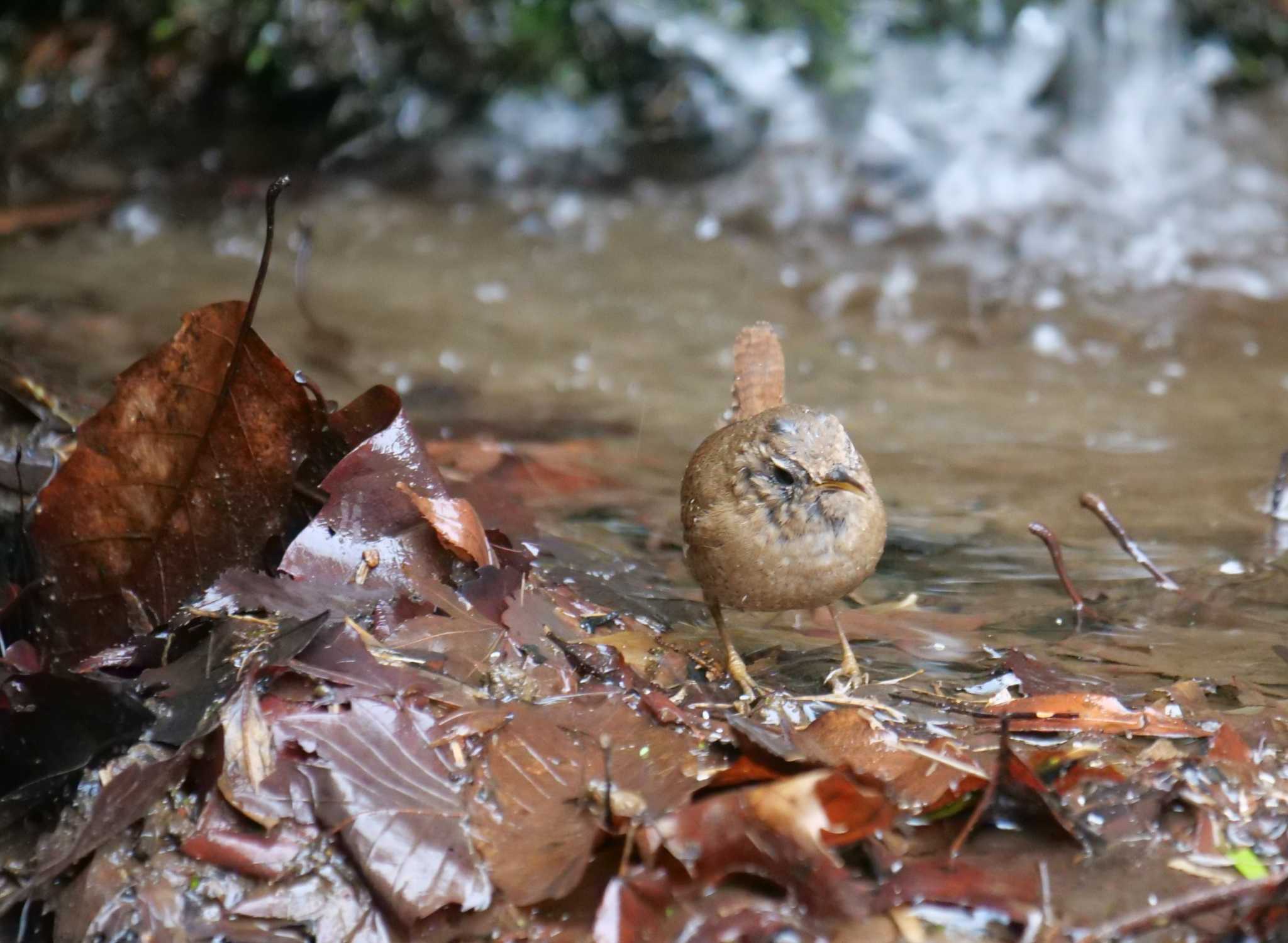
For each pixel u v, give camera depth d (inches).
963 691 174.2
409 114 517.3
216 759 143.0
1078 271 426.9
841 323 375.2
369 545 172.9
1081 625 196.1
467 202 489.7
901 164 506.0
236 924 133.8
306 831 139.5
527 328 359.6
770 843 136.2
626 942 130.4
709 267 426.9
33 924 136.2
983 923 132.4
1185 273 425.1
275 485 171.5
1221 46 561.0
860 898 133.9
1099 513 206.2
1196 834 142.9
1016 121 525.0
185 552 170.6
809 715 164.6
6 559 178.7
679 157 516.4
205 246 426.9
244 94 518.0
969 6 544.1
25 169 482.0
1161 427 293.1
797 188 496.7
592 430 282.5
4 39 523.2
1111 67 538.3
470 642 163.2
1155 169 512.1
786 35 531.5
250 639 155.8
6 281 373.1
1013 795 144.5
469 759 146.3
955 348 353.4
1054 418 298.8
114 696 144.9
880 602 205.0
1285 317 383.2
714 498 179.0
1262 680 176.9
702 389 316.2
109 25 524.7
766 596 179.2
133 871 136.9
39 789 145.3
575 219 474.3
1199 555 221.3
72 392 246.2
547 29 517.3
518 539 211.8
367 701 148.9
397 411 175.9
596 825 139.3
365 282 397.1
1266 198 492.4
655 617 194.9
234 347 163.2
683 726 154.9
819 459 173.3
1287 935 130.6
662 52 522.6
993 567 218.1
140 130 506.3
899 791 146.0
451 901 133.6
